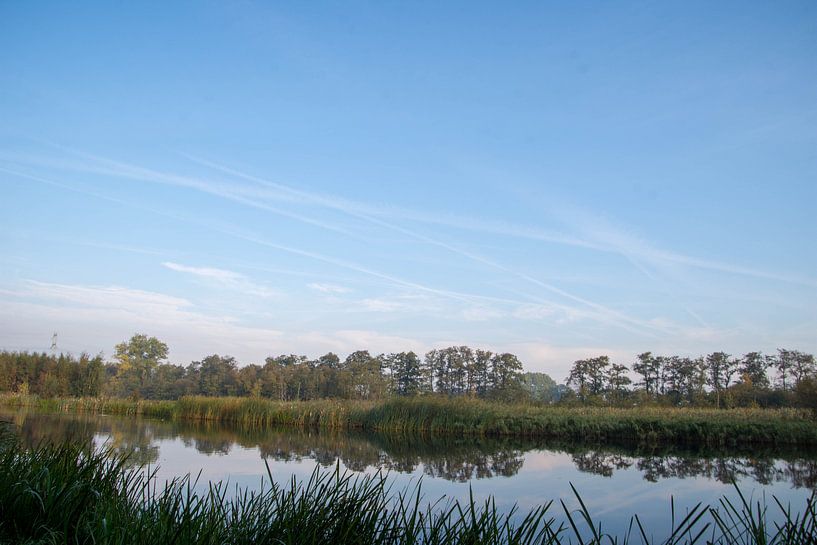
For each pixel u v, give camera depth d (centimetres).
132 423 2688
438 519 455
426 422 2564
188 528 430
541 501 1047
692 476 1375
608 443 2120
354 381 5278
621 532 820
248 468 1342
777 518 888
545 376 8119
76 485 533
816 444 1992
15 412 3091
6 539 468
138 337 6462
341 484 512
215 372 6219
